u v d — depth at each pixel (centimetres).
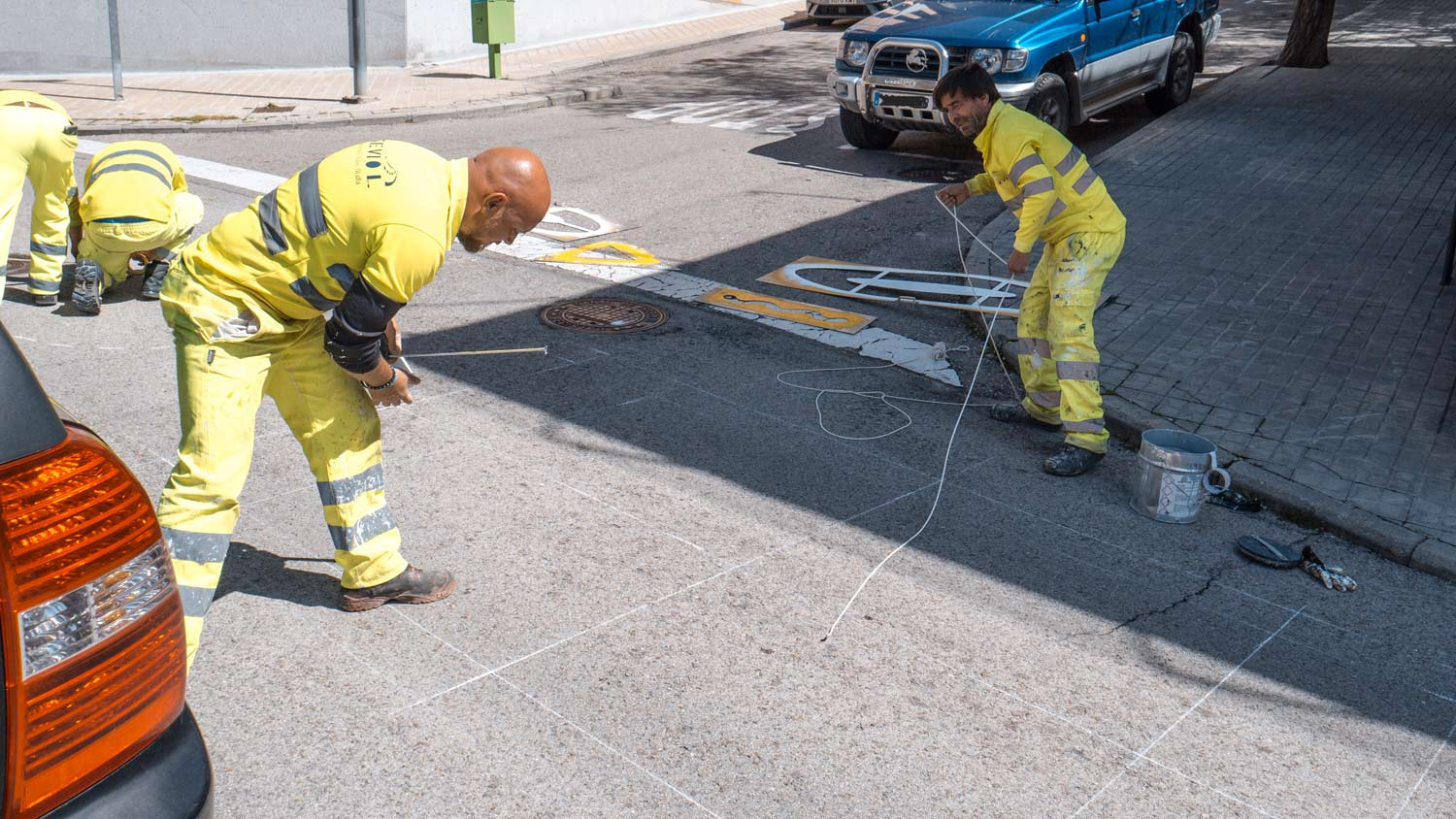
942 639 402
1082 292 529
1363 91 1470
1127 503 519
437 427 557
